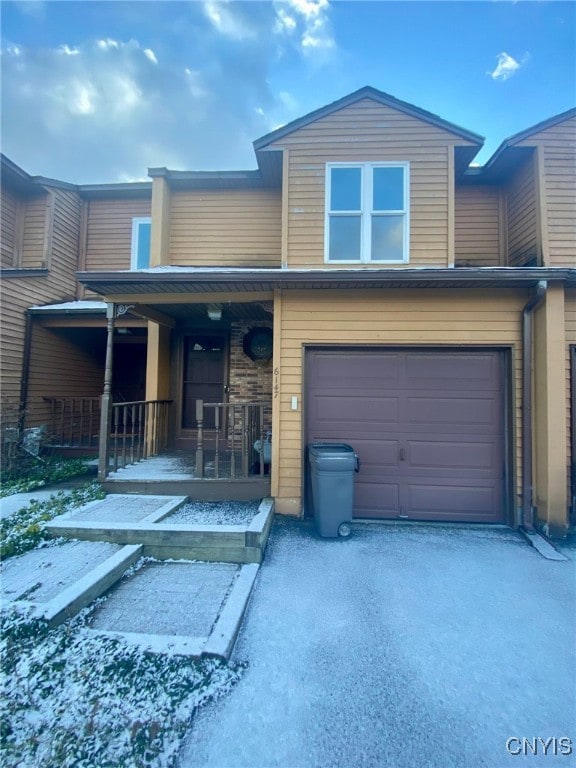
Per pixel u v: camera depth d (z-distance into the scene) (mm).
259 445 6031
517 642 2828
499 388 5453
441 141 6059
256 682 2379
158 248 7191
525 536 4867
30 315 8180
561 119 5828
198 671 2393
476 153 6191
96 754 1862
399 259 5988
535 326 5332
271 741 1989
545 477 5059
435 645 2777
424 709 2215
